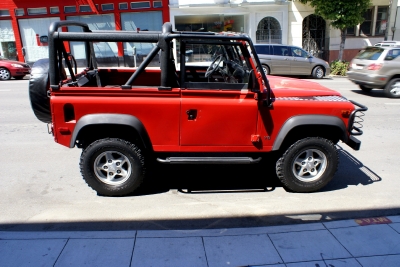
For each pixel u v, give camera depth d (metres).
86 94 3.94
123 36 3.83
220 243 3.34
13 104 10.04
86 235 3.41
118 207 4.11
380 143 6.57
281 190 4.62
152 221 3.81
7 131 7.29
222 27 19.77
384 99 10.73
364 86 11.36
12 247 3.21
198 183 4.80
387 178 5.01
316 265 3.06
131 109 3.98
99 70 5.35
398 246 3.33
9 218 3.83
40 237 3.37
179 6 18.56
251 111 4.08
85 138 4.25
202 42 3.95
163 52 3.87
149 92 3.97
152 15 19.00
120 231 3.50
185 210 4.06
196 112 4.04
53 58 3.85
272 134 4.19
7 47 19.70
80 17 19.08
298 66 15.87
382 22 20.19
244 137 4.17
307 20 20.28
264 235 3.49
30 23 19.27
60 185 4.70
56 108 3.92
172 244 3.31
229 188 4.66
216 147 4.20
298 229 3.60
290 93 4.41
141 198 4.35
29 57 19.75
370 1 17.45
